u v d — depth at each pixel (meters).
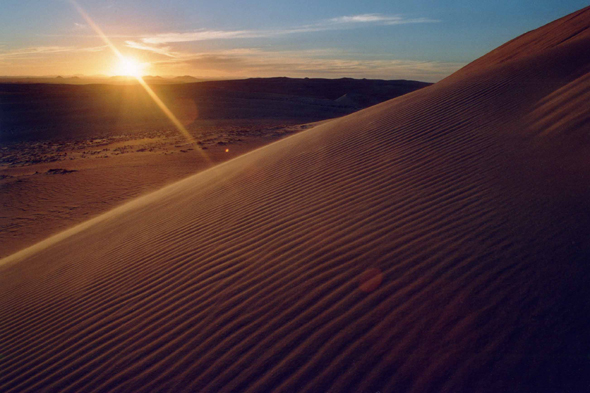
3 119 44.50
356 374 2.79
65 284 5.94
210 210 7.24
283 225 5.57
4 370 4.01
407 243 4.25
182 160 21.36
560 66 10.41
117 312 4.49
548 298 3.00
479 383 2.50
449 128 8.32
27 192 16.56
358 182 6.60
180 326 3.86
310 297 3.73
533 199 4.60
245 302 3.94
